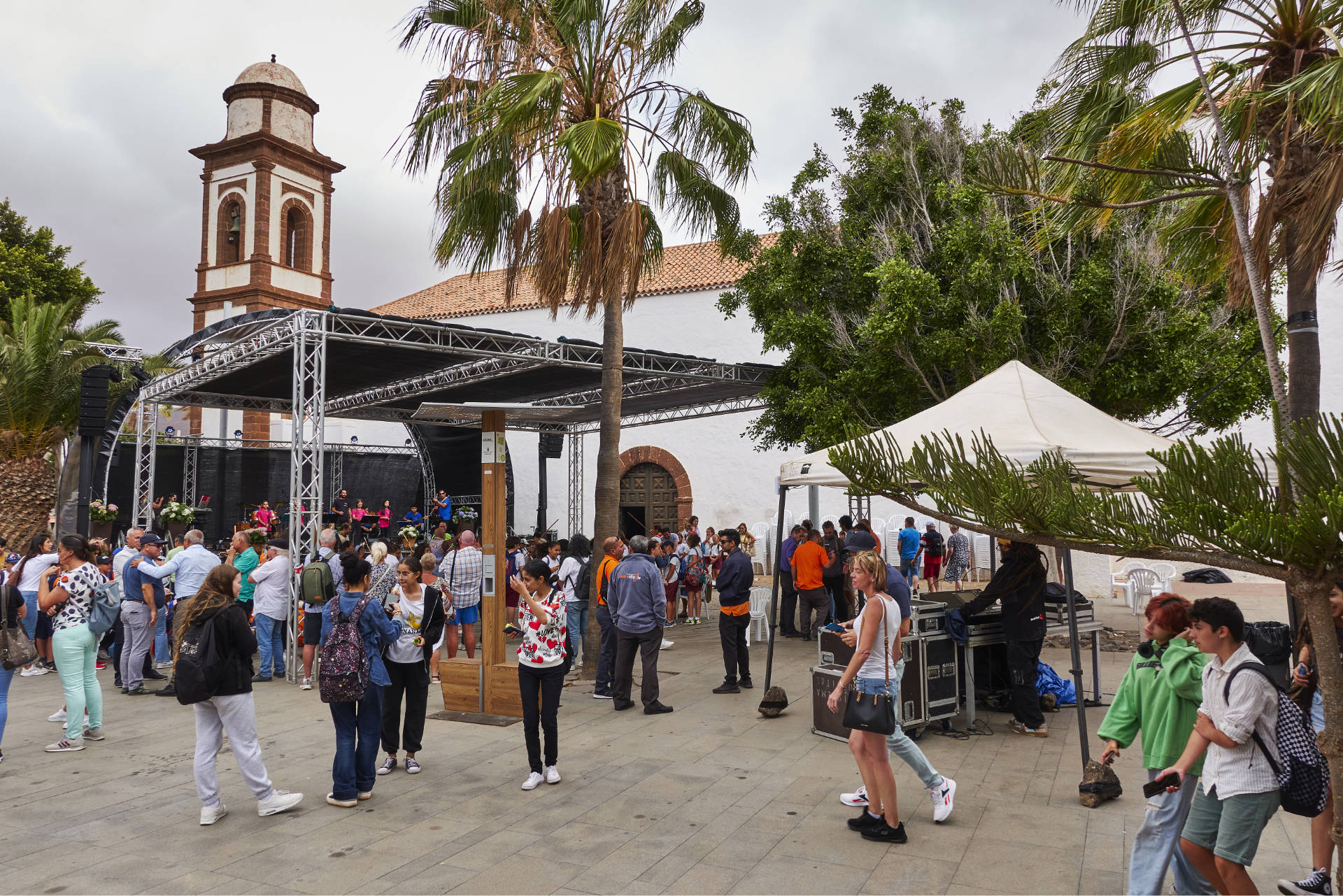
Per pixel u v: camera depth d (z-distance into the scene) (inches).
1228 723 129.5
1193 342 476.4
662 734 290.4
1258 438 684.7
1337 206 179.2
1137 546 110.3
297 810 215.6
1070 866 175.9
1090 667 404.8
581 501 949.8
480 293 1147.9
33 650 262.5
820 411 531.2
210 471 935.0
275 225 1252.5
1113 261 474.3
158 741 287.4
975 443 122.7
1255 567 107.9
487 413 325.7
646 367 604.7
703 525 967.0
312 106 1327.5
